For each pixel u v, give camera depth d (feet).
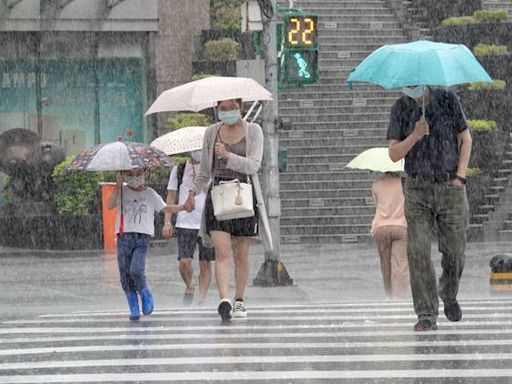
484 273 146.30
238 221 92.27
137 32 246.88
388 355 73.61
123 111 247.50
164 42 246.47
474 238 208.95
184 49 247.91
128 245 96.02
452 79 77.66
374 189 112.57
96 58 245.86
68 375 68.85
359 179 219.61
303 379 66.08
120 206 96.37
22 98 243.60
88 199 200.13
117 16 242.78
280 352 75.97
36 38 242.37
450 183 81.46
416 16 264.31
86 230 198.18
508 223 213.05
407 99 81.97
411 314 95.30
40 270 163.63
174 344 80.38
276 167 133.90
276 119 134.72
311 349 76.84
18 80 243.60
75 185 200.23
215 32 248.32
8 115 243.40
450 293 84.53
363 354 74.33
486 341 78.69
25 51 242.58
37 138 218.18
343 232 208.23
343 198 213.46
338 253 183.62
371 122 230.89
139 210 96.12
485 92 232.94
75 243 198.59
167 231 111.34
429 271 82.28
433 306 82.94
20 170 209.87
